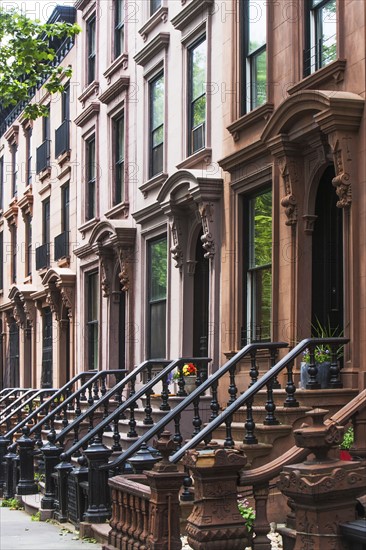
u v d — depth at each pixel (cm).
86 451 1080
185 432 1363
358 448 911
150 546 802
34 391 2119
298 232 1197
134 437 1311
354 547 554
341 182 1063
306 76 1228
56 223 2552
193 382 1429
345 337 1069
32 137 2923
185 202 1534
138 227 1841
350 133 1071
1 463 1561
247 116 1341
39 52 1870
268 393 1039
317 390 1038
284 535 734
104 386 1706
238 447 1009
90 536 1048
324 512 561
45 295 2550
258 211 1361
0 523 1198
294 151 1200
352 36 1092
